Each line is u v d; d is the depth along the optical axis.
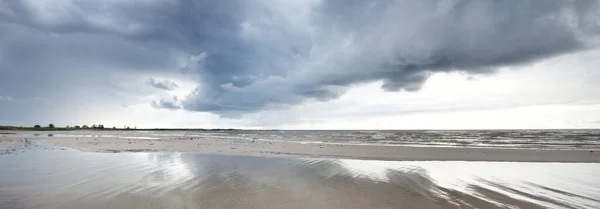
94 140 27.88
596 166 10.78
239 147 19.56
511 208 5.30
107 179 7.85
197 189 6.70
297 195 6.20
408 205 5.47
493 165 10.99
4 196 6.00
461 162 11.77
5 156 13.55
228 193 6.34
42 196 6.02
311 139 35.81
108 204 5.45
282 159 12.53
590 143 24.84
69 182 7.45
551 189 6.80
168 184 7.25
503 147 20.30
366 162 11.69
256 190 6.64
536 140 30.52
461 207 5.34
